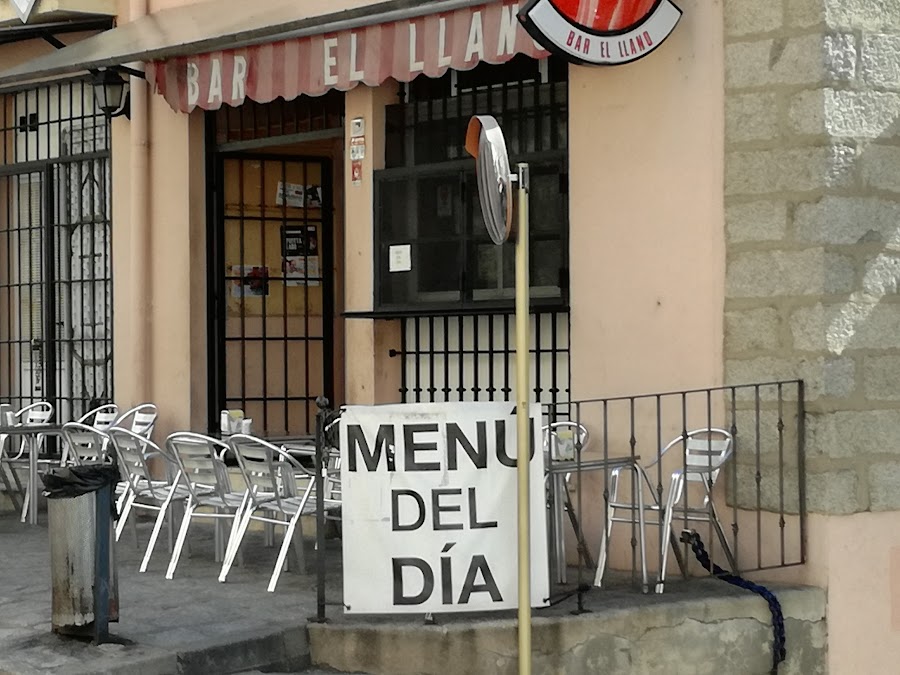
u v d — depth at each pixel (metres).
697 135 8.66
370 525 7.08
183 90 11.08
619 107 9.03
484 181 6.61
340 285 12.13
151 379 12.01
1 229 13.45
